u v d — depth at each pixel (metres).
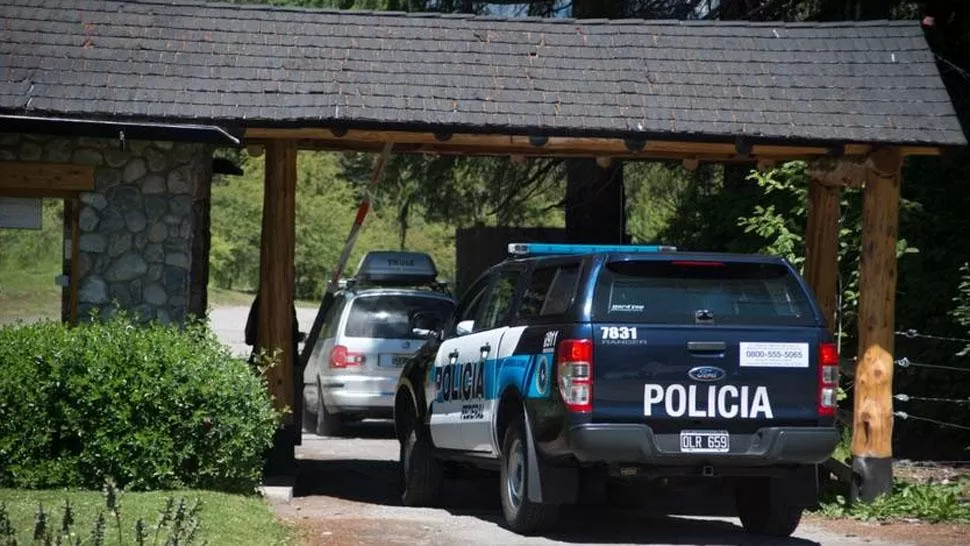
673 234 29.67
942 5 28.33
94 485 16.64
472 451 18.03
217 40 20.05
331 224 84.50
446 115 19.11
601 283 15.39
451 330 19.33
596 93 19.80
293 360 20.58
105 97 18.89
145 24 20.19
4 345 16.80
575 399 15.06
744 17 31.17
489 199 36.62
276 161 19.98
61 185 19.89
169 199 20.08
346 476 22.50
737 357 15.37
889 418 19.44
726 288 15.67
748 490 17.05
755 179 27.14
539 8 33.69
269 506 17.36
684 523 18.00
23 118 18.42
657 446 15.14
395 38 20.41
